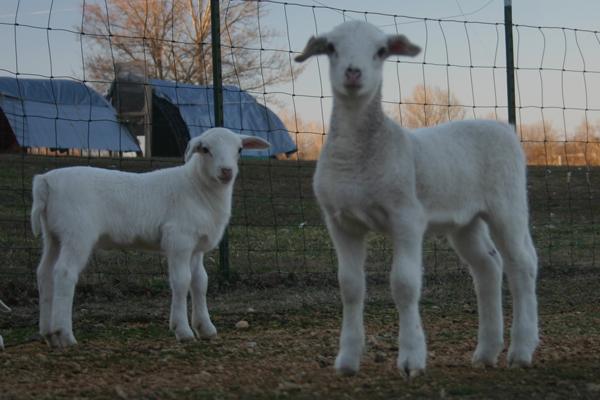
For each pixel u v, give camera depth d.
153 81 23.80
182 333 6.21
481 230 5.29
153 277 8.70
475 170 5.04
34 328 6.77
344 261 4.75
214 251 10.30
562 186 16.39
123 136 23.12
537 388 4.45
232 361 5.43
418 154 4.71
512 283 5.14
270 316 7.26
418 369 4.45
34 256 9.20
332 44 4.63
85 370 5.17
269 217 13.02
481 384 4.57
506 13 9.04
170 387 4.62
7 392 4.51
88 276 8.50
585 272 9.52
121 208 6.32
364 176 4.52
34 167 15.54
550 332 6.43
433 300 8.03
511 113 9.09
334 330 6.65
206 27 31.31
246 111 22.03
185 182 6.47
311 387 4.57
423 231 4.68
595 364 5.12
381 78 4.61
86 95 23.48
